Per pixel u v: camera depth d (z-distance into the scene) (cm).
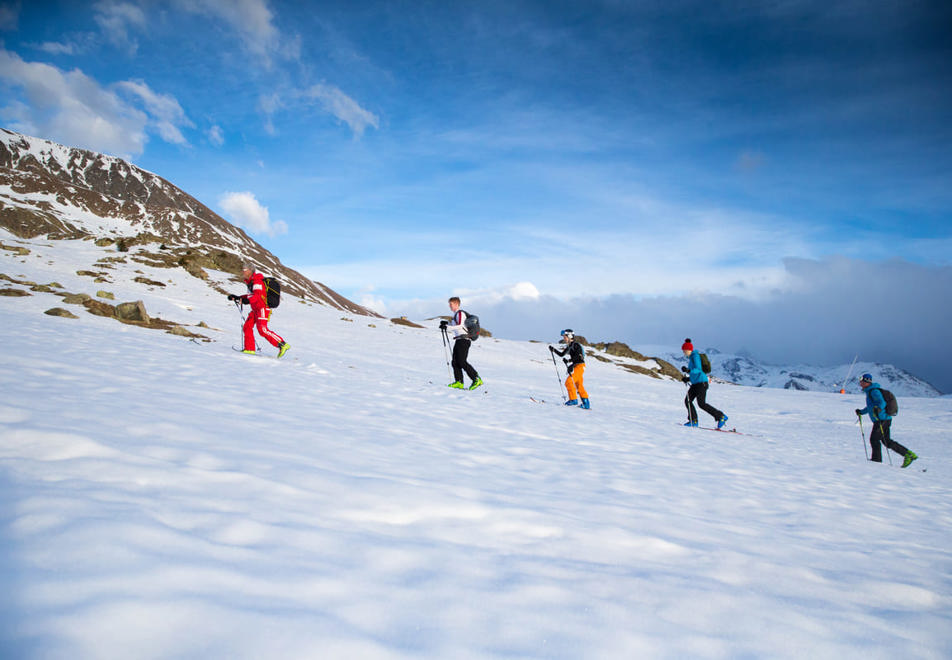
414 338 3519
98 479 251
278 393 696
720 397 2923
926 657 201
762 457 861
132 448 313
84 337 990
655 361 5144
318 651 147
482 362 3041
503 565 237
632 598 219
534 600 203
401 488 331
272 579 185
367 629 164
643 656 172
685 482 528
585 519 333
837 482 693
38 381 483
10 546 172
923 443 1539
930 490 736
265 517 243
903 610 250
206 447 348
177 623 147
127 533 195
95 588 155
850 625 222
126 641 135
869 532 426
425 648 158
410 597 191
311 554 212
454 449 519
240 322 2512
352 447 438
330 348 2348
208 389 622
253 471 312
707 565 280
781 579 273
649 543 303
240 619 155
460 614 183
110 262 3819
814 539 377
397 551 232
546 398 1559
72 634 133
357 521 263
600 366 4359
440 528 276
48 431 304
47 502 210
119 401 449
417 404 849
